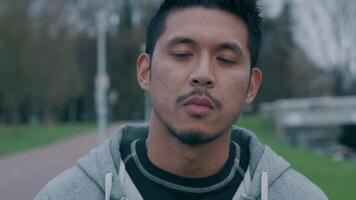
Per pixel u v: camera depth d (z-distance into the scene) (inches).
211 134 80.4
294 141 1702.8
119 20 2893.7
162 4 86.4
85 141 1360.7
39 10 1786.4
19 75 1576.0
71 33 2359.7
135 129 98.5
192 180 84.5
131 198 85.0
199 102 79.4
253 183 87.6
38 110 2359.7
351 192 436.1
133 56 2903.5
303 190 89.3
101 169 87.1
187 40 82.0
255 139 93.0
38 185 620.7
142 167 86.5
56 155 1013.2
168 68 81.6
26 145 1299.2
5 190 584.4
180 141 81.7
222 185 85.8
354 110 1663.4
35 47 1637.6
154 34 86.5
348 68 2055.9
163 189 84.7
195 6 84.0
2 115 2433.6
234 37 83.5
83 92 2780.5
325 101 1779.0
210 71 80.6
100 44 1229.1
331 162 698.8
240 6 84.8
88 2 2637.8
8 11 1541.6
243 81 83.9
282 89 2699.3
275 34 2664.9
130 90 2928.2
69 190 86.4
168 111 80.9
